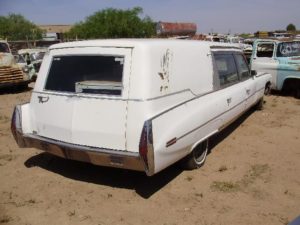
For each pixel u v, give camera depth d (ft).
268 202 14.70
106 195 15.24
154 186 16.02
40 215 13.75
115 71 14.52
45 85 16.31
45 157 19.58
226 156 19.77
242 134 23.99
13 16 187.32
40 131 16.67
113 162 14.19
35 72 58.65
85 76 15.19
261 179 16.83
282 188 15.92
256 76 27.86
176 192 15.47
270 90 38.22
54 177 17.02
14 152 20.56
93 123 14.70
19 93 46.88
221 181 16.52
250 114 29.63
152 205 14.42
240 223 13.19
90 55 15.20
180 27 73.51
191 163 17.25
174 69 15.69
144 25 154.40
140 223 13.17
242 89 22.48
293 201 14.79
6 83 45.24
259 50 38.75
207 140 18.20
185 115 15.49
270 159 19.40
